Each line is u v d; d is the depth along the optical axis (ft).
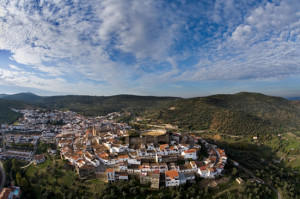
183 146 562.25
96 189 404.36
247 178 485.15
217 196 396.57
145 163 481.87
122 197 385.91
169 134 648.38
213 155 558.15
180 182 423.23
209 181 443.32
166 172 437.17
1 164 571.28
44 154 627.05
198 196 380.99
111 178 427.74
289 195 440.45
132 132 642.22
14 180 474.49
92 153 561.43
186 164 488.85
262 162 636.89
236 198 398.62
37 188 445.37
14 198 412.16
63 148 625.82
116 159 502.79
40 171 510.17
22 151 651.66
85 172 454.40
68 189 418.72
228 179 456.45
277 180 493.77
